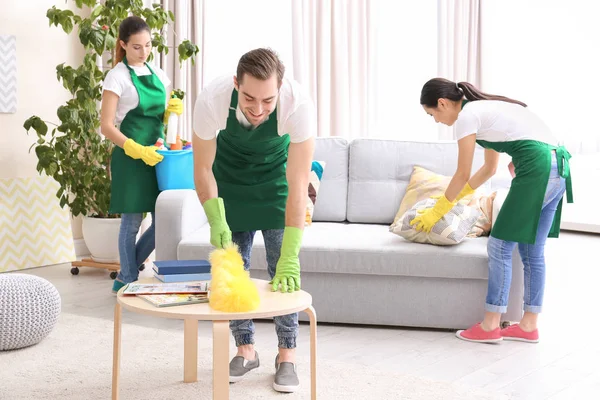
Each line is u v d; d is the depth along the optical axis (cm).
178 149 402
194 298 221
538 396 273
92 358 311
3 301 313
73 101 466
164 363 305
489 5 590
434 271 346
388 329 361
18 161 494
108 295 423
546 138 328
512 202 324
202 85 575
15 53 485
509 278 333
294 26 576
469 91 331
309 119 242
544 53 627
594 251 574
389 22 606
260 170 274
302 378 288
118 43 391
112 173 398
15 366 300
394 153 420
